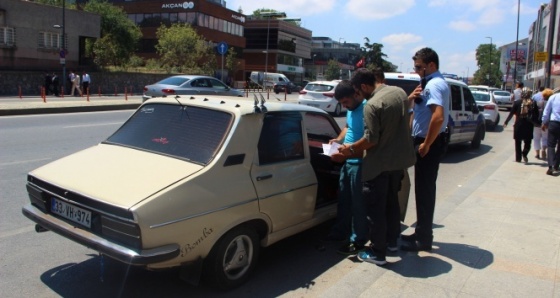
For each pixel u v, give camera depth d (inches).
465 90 485.1
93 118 624.1
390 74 465.7
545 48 2031.3
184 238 131.5
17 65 1191.6
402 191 206.5
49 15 1257.4
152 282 157.0
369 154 164.2
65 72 1240.8
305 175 175.3
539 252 187.3
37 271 162.4
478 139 521.0
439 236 205.0
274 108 167.3
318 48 4945.9
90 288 151.5
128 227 123.7
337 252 188.2
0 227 200.8
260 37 3373.5
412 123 188.5
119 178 138.7
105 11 1748.3
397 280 158.9
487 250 188.7
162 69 1866.4
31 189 153.7
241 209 146.4
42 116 618.2
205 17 2517.2
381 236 169.3
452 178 359.6
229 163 145.3
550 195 283.6
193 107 165.8
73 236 134.9
